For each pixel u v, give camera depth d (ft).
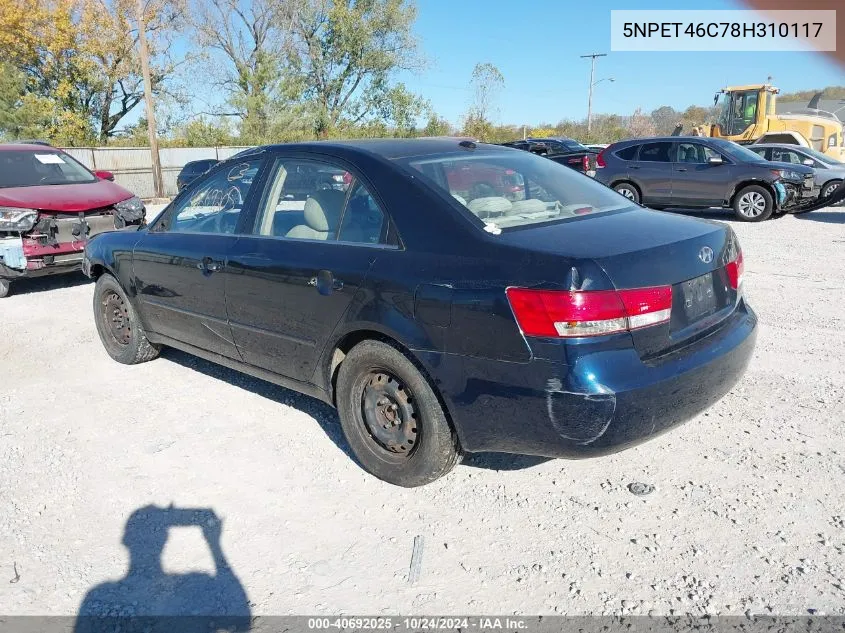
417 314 10.47
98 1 108.37
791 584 8.93
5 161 28.19
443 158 12.51
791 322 19.98
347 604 8.95
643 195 47.80
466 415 10.24
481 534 10.27
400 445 11.43
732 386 11.19
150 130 75.92
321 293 11.82
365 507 11.10
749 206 43.86
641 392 9.41
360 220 11.81
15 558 10.05
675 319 10.18
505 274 9.71
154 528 10.68
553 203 12.19
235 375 17.02
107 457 12.92
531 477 11.79
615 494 11.16
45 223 25.20
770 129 70.74
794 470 11.60
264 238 13.34
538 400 9.49
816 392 14.75
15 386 16.71
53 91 110.01
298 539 10.32
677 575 9.20
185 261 14.82
